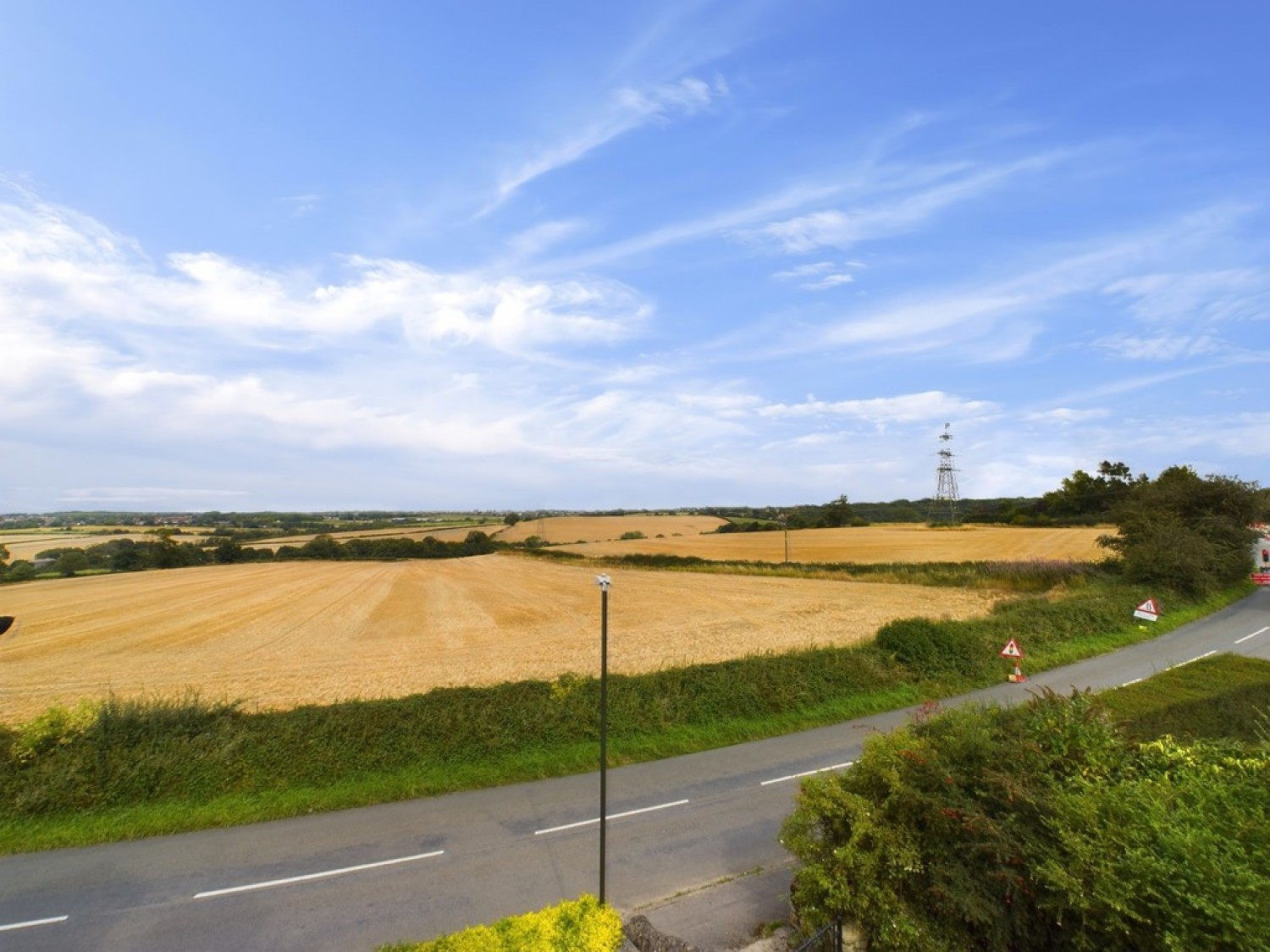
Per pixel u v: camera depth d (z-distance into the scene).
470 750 16.09
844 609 39.91
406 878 11.27
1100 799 7.13
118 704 15.80
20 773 13.77
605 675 9.78
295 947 9.48
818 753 17.17
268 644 33.66
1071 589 39.72
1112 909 6.28
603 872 9.66
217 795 14.18
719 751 17.34
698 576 60.28
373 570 76.44
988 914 6.93
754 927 9.74
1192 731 15.57
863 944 7.86
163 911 10.38
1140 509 44.78
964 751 8.61
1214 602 37.28
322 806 13.95
